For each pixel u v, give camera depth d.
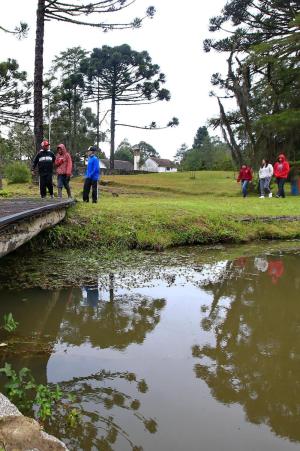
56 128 40.72
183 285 6.27
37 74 15.10
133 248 8.83
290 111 19.78
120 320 4.77
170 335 4.36
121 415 2.89
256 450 2.57
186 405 3.04
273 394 3.22
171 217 10.12
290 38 19.34
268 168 16.78
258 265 7.70
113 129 38.56
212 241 9.87
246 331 4.52
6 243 4.91
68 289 5.92
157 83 36.31
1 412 2.17
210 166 54.44
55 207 7.30
